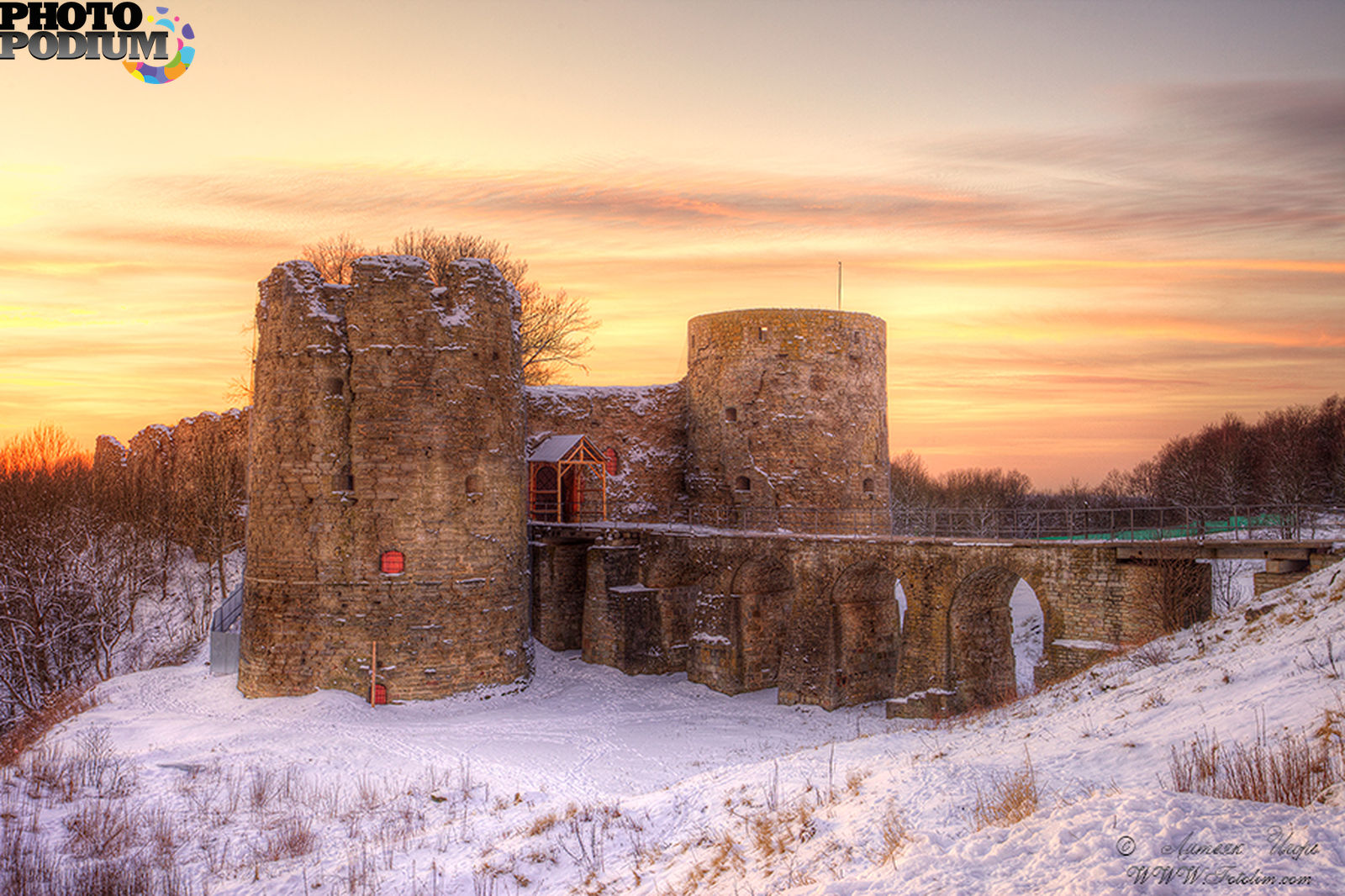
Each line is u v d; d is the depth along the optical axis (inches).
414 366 1331.2
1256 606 852.0
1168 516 2600.9
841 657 1398.9
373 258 1338.6
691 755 1130.0
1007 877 404.2
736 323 1849.2
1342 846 369.1
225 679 1411.2
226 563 1974.7
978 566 1186.0
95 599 1695.4
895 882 433.1
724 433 1855.3
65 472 2359.7
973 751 703.7
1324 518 1614.2
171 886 681.0
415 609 1307.8
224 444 2081.7
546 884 635.5
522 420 1477.6
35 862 714.8
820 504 1793.8
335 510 1301.7
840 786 676.1
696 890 537.0
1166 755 561.3
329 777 976.9
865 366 1861.5
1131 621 1036.5
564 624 1665.8
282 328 1333.7
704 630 1549.0
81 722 1225.4
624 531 1617.9
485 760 1057.5
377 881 674.8
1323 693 567.8
